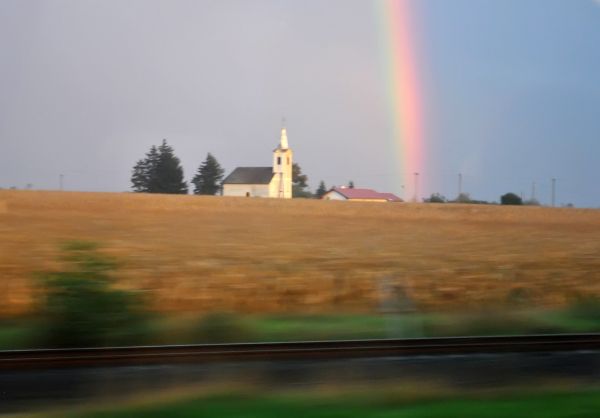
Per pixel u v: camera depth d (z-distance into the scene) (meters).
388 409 10.14
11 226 58.47
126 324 16.70
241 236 53.38
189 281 26.83
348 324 20.39
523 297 27.52
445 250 45.28
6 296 22.75
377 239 54.44
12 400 11.16
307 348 15.27
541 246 49.31
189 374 13.01
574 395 11.09
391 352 15.28
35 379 12.49
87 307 16.00
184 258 35.19
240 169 146.25
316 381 12.55
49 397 11.33
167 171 135.25
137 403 10.56
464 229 70.12
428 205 104.12
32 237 47.53
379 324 20.41
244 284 26.97
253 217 81.88
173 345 15.84
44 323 16.58
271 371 13.34
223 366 13.73
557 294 28.11
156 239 48.47
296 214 89.25
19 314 21.44
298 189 153.38
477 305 25.88
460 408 10.17
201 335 17.92
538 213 96.88
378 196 140.88
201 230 58.97
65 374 12.89
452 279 29.91
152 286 25.78
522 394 11.17
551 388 11.75
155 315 19.55
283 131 147.12
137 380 12.52
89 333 15.97
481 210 99.00
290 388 11.84
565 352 15.60
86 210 84.50
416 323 20.27
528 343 16.14
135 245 42.66
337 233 60.16
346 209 96.88
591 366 14.31
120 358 14.09
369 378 12.87
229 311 23.12
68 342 15.92
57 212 79.88
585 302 25.58
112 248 40.03
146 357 14.20
